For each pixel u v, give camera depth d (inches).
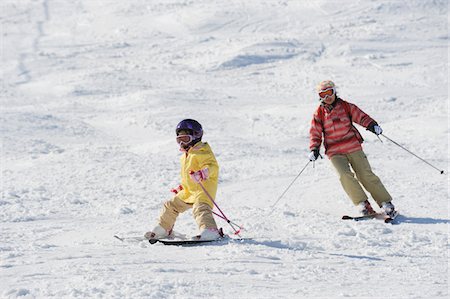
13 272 493.0
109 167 1272.1
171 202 684.7
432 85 3292.3
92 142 1952.5
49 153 1615.4
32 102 3159.5
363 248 650.2
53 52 5182.1
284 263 555.8
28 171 1266.0
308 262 565.3
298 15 6018.7
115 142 1983.3
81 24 6638.8
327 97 871.7
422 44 4520.2
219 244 646.5
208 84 3649.1
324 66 4018.2
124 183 1120.2
